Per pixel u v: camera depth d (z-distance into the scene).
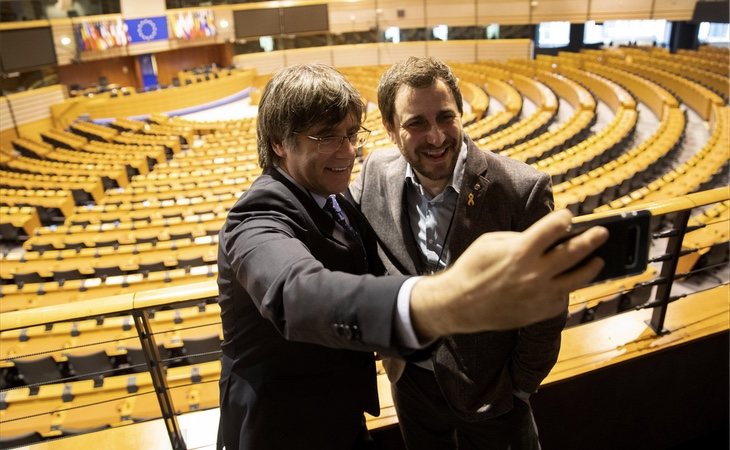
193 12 17.31
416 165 1.16
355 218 1.17
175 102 16.61
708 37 18.45
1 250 7.72
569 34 19.45
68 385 3.00
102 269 5.55
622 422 1.92
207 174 9.59
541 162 7.64
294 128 0.90
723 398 2.04
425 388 1.32
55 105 15.02
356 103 0.92
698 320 2.00
